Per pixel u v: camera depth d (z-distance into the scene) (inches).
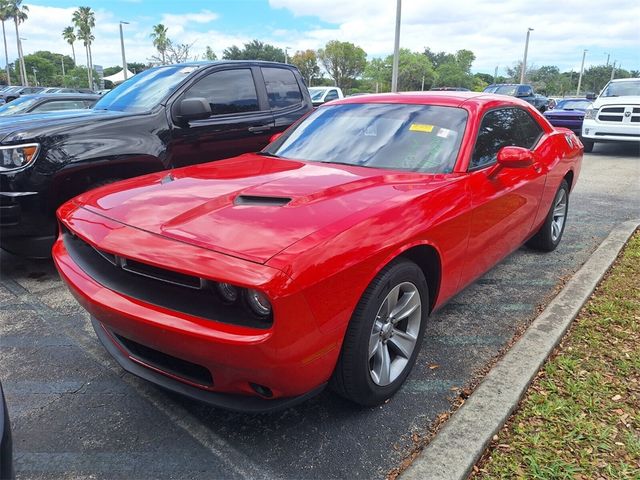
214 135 215.0
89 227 99.3
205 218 93.4
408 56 2856.8
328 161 135.7
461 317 146.3
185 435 97.3
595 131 513.0
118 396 109.7
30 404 106.6
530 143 169.8
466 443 89.7
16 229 163.9
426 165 126.5
